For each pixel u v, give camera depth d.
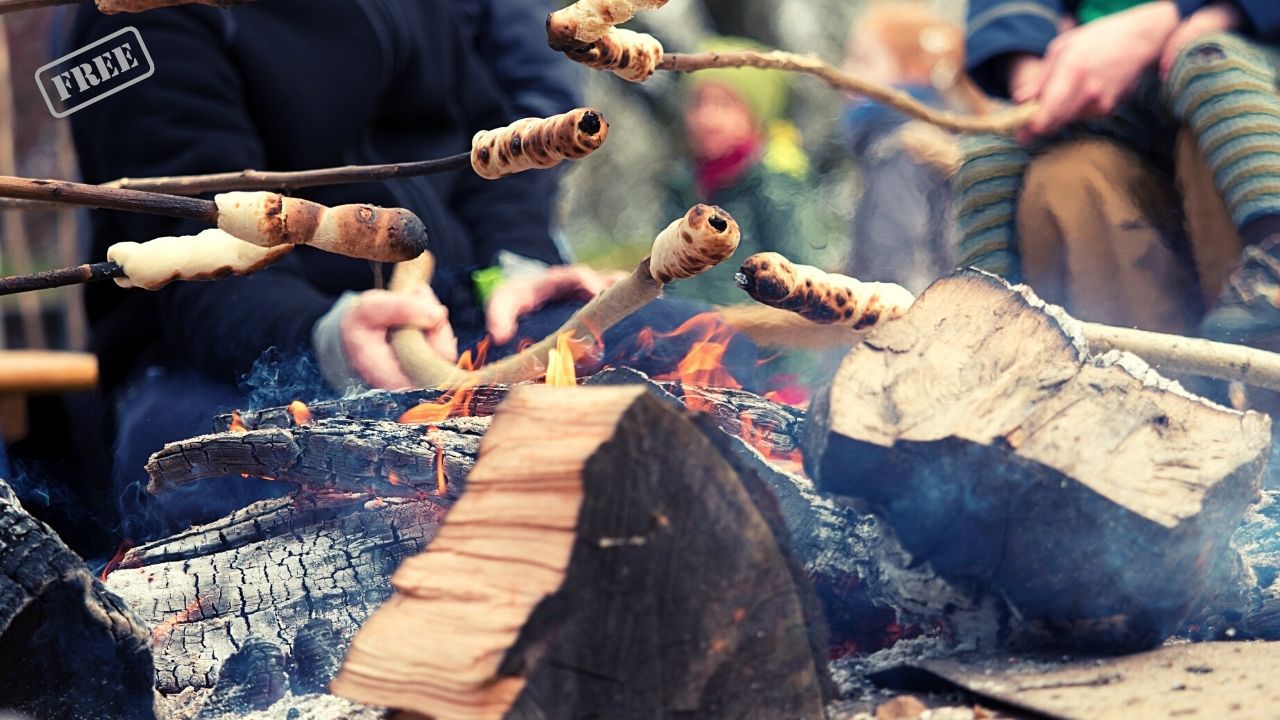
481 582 1.23
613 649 1.23
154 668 1.55
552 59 3.15
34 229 5.89
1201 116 2.32
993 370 1.45
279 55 2.46
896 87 4.12
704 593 1.26
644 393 1.25
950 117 2.36
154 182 1.82
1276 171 2.23
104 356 2.55
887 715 1.36
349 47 2.52
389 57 2.57
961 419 1.40
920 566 1.45
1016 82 2.77
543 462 1.24
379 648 1.24
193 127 2.37
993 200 2.59
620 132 7.79
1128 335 1.73
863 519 1.56
